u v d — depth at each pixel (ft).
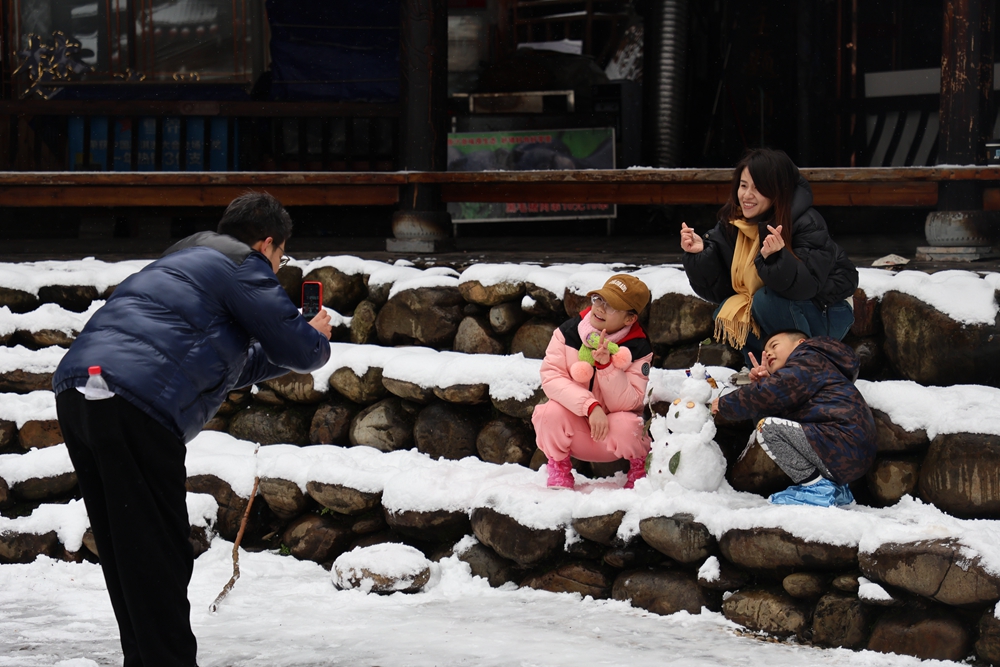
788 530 14.76
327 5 39.19
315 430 22.31
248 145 38.60
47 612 16.61
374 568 17.46
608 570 16.92
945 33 22.61
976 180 21.65
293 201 26.73
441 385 20.51
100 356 11.50
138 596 11.41
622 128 37.96
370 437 21.62
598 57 42.91
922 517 15.30
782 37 43.60
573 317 19.99
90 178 25.93
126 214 37.06
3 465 21.21
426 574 17.69
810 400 15.88
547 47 42.68
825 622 14.43
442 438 20.70
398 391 21.21
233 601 16.97
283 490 20.31
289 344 12.67
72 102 36.99
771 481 16.79
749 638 14.65
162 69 39.37
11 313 24.39
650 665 13.08
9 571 19.03
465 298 22.17
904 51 42.09
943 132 22.67
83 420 11.39
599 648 13.91
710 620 15.46
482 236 38.34
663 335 19.98
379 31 39.32
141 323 11.81
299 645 14.23
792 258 15.69
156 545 11.53
